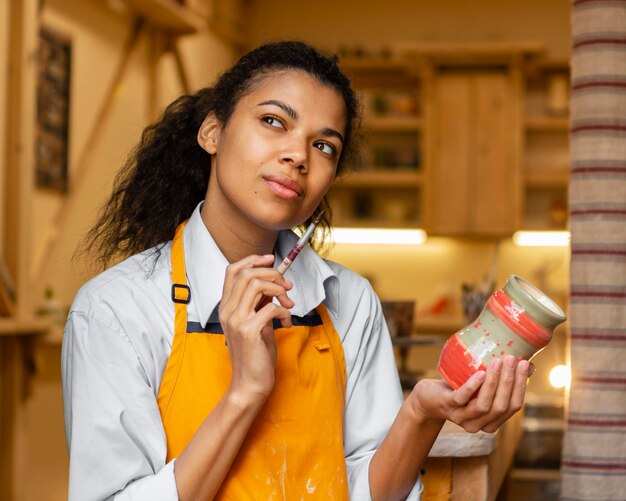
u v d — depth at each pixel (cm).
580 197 186
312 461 118
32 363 420
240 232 124
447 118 660
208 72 611
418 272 673
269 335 111
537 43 626
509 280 112
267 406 117
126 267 123
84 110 480
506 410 109
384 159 670
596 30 186
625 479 182
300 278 129
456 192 658
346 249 681
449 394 110
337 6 695
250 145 118
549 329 109
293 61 120
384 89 687
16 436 416
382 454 124
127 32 526
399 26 687
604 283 183
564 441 187
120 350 115
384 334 140
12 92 405
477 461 160
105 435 112
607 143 185
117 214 143
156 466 113
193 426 115
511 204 652
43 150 439
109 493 111
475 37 677
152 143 141
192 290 121
